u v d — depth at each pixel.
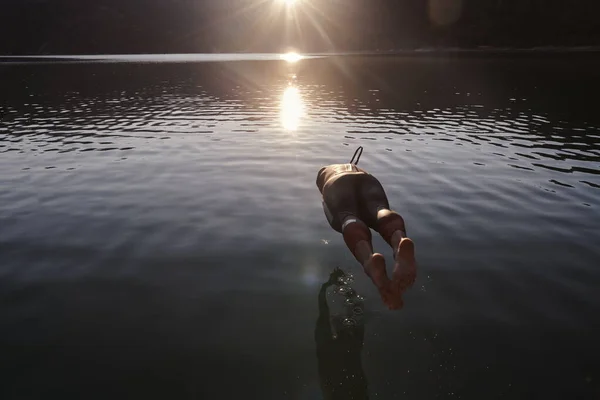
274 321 4.60
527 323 4.51
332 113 19.64
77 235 6.75
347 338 4.30
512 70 43.06
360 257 4.34
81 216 7.51
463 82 33.69
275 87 32.06
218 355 4.09
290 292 5.14
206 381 3.78
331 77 40.41
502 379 3.74
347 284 5.30
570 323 4.50
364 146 12.92
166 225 7.11
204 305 4.91
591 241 6.36
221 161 11.27
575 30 80.62
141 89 31.66
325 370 3.88
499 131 15.09
